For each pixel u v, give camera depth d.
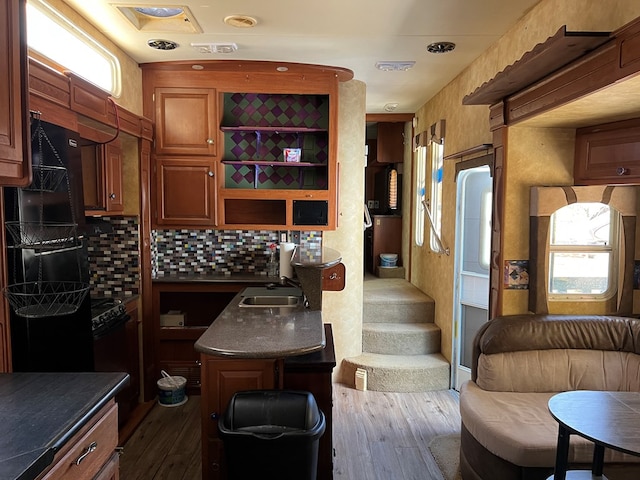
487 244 3.68
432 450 3.07
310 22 2.80
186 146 3.76
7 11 1.49
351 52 3.35
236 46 3.22
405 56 3.44
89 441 1.45
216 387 2.34
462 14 2.68
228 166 4.04
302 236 4.20
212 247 4.14
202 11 2.65
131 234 3.62
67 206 2.26
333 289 3.18
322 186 4.10
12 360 1.99
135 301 3.56
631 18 1.94
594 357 2.78
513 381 2.78
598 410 2.01
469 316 3.93
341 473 2.82
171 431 3.27
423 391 4.03
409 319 4.63
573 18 2.30
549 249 2.92
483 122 3.42
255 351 2.02
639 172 2.55
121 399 3.20
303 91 3.77
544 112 2.48
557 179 2.96
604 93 2.08
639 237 2.91
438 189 4.76
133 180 3.58
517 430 2.32
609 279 3.02
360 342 4.34
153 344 3.79
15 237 1.96
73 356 2.31
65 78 2.33
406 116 5.72
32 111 2.07
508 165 2.94
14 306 1.90
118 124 3.01
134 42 3.16
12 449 1.16
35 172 2.06
